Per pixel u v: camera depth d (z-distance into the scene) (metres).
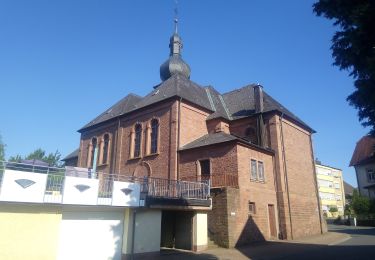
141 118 28.98
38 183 12.96
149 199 16.66
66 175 14.02
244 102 30.20
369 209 39.38
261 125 25.89
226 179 21.48
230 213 19.12
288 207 24.19
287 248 18.34
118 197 15.44
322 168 71.44
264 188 23.14
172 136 25.45
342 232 28.94
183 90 28.70
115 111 34.31
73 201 13.84
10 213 12.46
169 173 24.73
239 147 21.75
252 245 19.72
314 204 28.20
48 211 13.47
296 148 27.77
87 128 34.72
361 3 8.58
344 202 73.25
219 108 30.38
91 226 14.85
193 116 27.36
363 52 8.52
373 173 42.56
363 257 14.38
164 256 16.14
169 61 36.66
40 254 12.97
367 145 44.91
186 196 19.77
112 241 15.42
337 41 9.04
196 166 23.41
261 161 23.64
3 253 12.07
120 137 30.52
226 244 18.55
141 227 16.36
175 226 19.42
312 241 21.89
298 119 29.55
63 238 13.93
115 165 29.86
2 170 12.19
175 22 39.47
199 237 18.36
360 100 8.73
